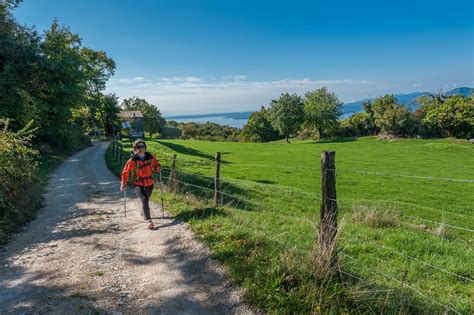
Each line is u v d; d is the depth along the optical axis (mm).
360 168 33656
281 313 4012
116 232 7590
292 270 4605
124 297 4559
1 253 6414
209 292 4617
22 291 4797
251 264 5039
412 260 6953
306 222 8750
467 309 4668
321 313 3914
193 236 6699
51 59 26719
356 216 10633
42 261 5934
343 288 4223
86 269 5508
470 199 18906
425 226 10492
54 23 36812
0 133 10250
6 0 25000
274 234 6809
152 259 5836
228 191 15609
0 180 9039
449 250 7723
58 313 4191
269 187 17484
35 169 12141
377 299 4102
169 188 11664
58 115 28297
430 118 65375
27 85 24562
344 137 84000
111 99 79562
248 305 4262
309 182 22297
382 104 84125
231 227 6887
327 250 4652
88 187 14734
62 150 36188
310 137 91188
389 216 10508
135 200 11266
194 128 124625
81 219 8969
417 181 24281
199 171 24328
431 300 4480
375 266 6367
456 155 44125
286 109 77312
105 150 41969
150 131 111812
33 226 8422
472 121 60906
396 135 69562
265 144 64938
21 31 25422
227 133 125688
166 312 4207
